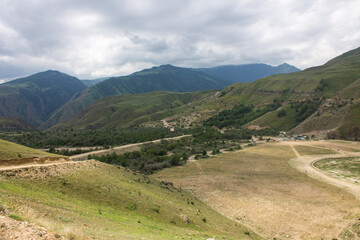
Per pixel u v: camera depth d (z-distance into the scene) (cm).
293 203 6250
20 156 3966
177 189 6656
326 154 12538
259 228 4834
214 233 3591
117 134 19562
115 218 2827
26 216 1773
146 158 11831
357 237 4112
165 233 2720
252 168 10350
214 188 7712
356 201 6197
